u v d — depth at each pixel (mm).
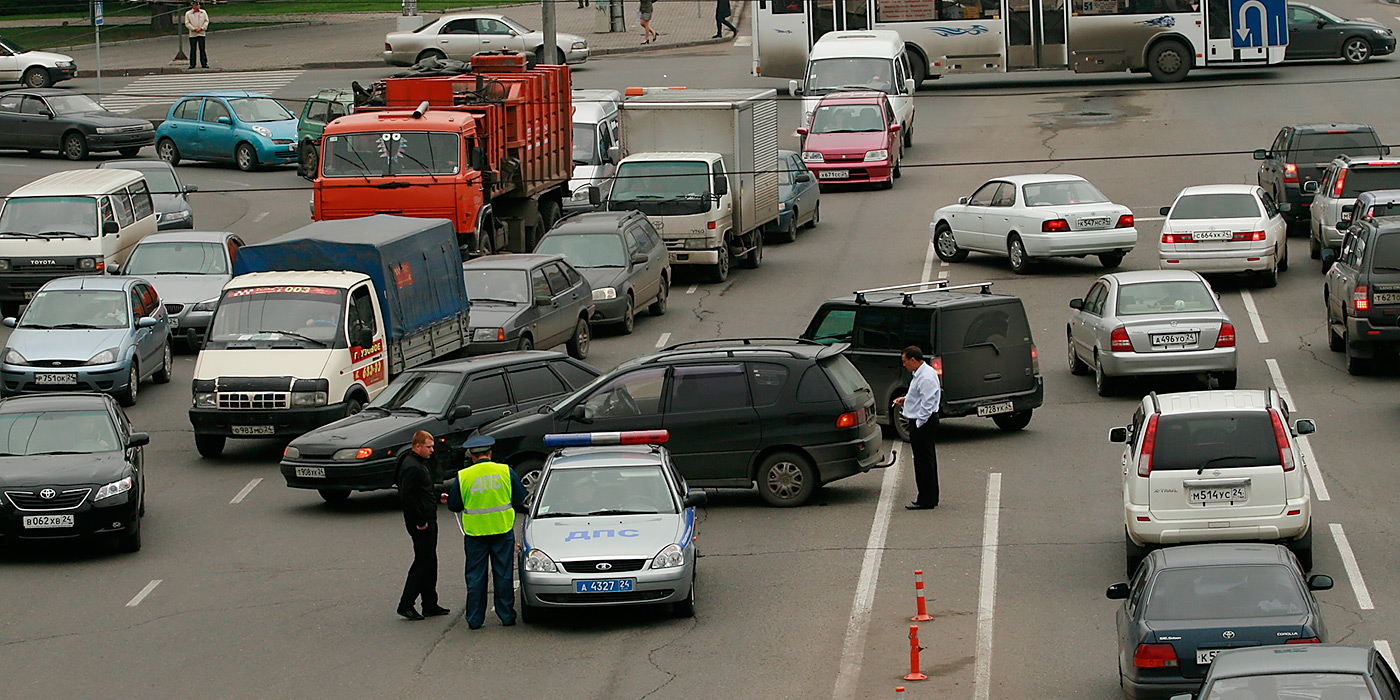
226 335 34062
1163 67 74750
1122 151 63062
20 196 47562
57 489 26750
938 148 67312
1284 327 41250
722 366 29406
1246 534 22609
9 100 69000
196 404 33375
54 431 28406
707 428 29156
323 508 30391
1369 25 78812
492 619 23609
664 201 49250
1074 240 46906
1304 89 72938
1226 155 61000
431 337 37312
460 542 28156
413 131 44250
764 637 22000
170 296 43688
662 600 22375
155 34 102438
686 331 44125
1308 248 51219
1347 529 25984
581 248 44844
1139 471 22922
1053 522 27297
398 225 37969
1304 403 34500
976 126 70938
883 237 54781
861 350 34062
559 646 22047
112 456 27938
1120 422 34094
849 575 24797
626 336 44062
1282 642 16938
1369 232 36062
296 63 87812
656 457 24422
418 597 24719
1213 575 17828
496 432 29484
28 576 26438
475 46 81000
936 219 50969
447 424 30484
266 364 33375
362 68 86500
